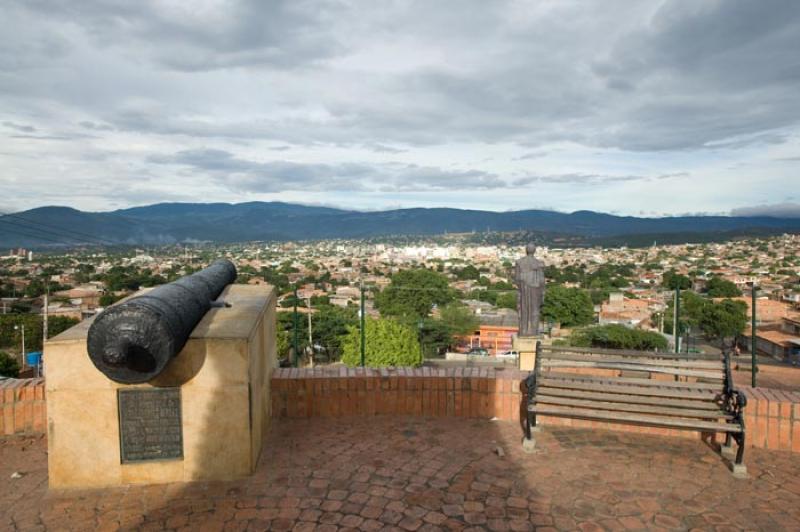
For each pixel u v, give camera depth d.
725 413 4.82
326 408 5.95
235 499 4.19
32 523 3.90
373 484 4.40
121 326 3.97
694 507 4.07
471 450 5.07
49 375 4.38
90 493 4.35
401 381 5.96
